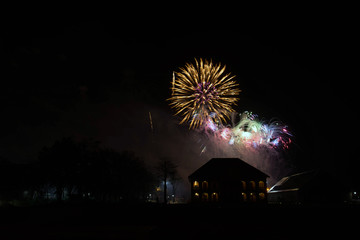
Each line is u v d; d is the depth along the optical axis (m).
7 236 21.25
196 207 39.56
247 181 62.59
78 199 51.12
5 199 48.62
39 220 30.86
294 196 62.22
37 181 51.78
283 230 25.83
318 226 27.64
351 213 32.78
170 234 22.98
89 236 21.36
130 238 20.72
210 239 21.48
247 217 32.72
